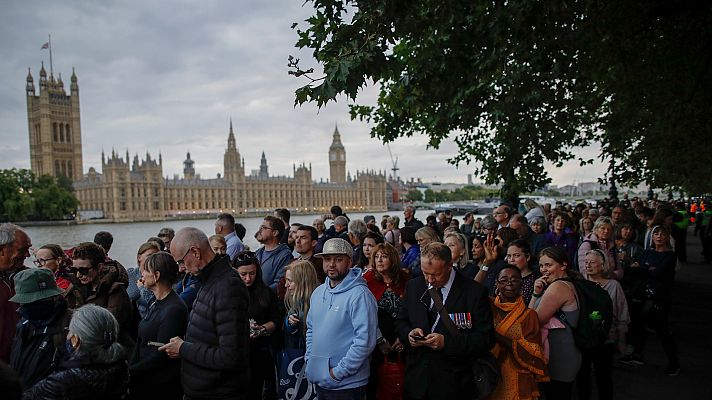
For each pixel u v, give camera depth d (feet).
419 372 15.53
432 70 33.04
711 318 35.68
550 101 41.47
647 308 24.93
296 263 19.69
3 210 363.76
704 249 62.08
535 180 45.93
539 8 26.27
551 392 17.61
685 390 22.76
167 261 16.22
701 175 59.88
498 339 16.33
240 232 36.01
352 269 16.75
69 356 12.70
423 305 15.70
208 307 14.16
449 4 25.91
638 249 28.45
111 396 12.20
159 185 562.66
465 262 23.97
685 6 27.63
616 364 26.48
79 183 573.33
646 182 68.54
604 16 32.30
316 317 16.29
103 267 19.03
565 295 17.24
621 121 49.29
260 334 17.99
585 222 40.57
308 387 18.65
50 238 217.56
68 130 619.26
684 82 40.19
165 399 15.76
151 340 15.49
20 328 14.34
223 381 14.07
